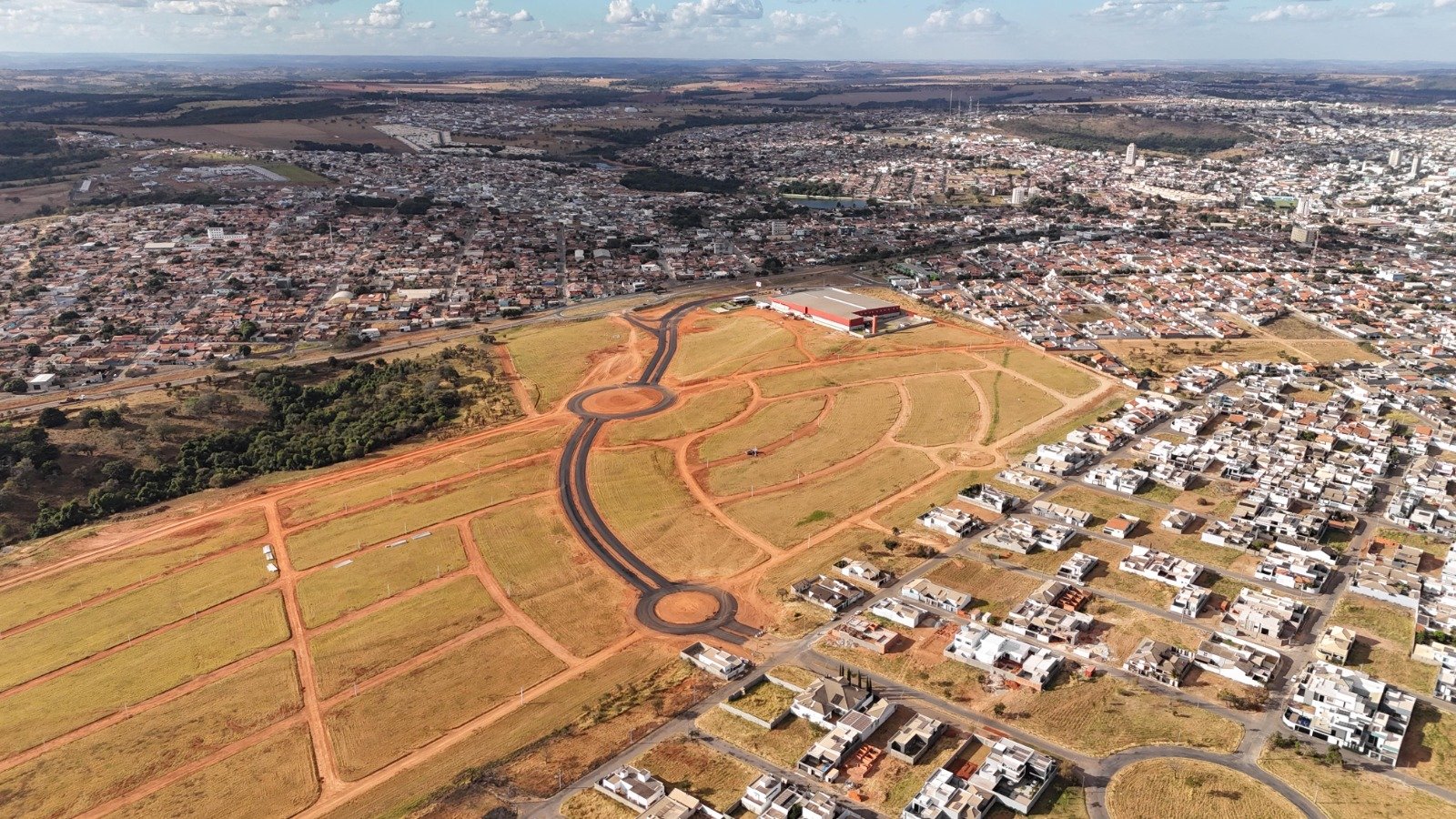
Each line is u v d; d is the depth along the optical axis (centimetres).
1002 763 12825
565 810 12638
